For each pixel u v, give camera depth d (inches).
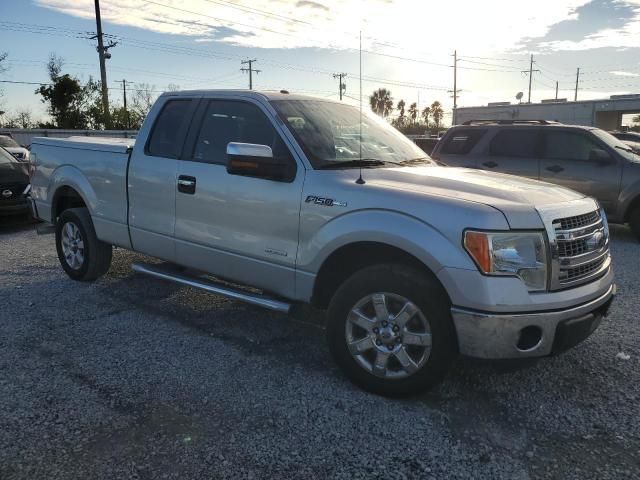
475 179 149.6
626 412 132.3
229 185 166.1
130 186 200.1
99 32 1460.4
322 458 113.6
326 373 151.6
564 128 363.9
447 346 127.8
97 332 179.8
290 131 159.0
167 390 141.3
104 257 229.1
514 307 121.2
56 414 129.0
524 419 129.3
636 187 335.3
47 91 1707.7
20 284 233.6
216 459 112.9
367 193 138.9
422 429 124.4
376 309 135.0
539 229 125.3
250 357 161.8
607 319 195.5
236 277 170.4
